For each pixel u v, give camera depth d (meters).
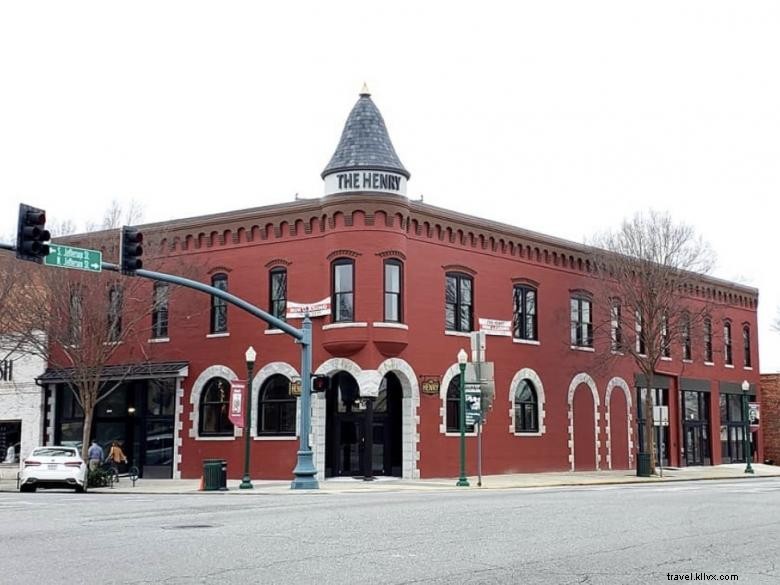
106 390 41.28
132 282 36.78
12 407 43.16
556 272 43.22
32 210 21.05
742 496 23.47
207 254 39.69
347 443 36.19
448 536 13.88
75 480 30.73
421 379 36.22
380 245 35.41
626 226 50.56
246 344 38.12
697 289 53.00
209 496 25.94
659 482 36.38
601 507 19.25
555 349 42.59
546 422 41.62
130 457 40.62
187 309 39.72
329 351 35.66
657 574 10.55
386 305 35.59
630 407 46.88
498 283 40.19
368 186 35.56
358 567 10.98
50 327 35.75
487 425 38.88
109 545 13.02
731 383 55.69
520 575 10.43
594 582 10.02
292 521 16.16
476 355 31.56
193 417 39.09
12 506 21.03
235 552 12.20
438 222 37.75
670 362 50.31
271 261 37.88
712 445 53.56
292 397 37.06
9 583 10.09
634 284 42.88
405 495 25.12
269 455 36.97
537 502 20.86
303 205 37.09
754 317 58.66
